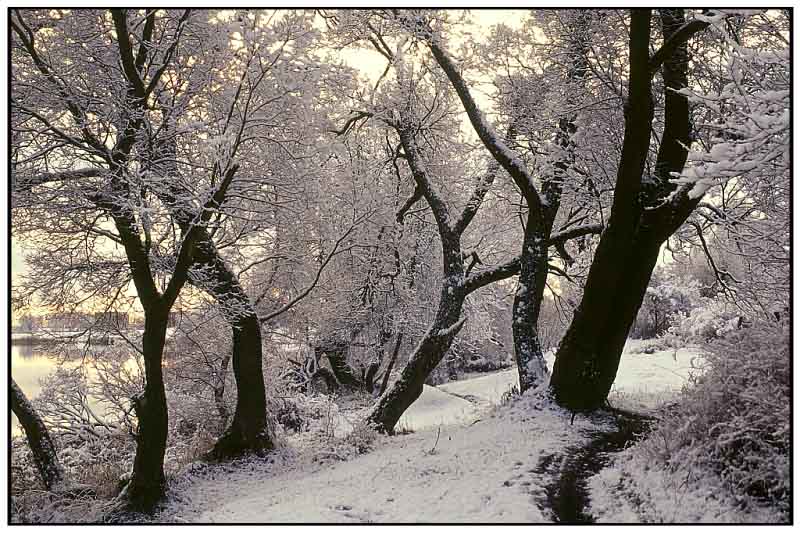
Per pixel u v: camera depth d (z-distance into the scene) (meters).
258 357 13.06
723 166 6.27
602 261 11.53
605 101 13.30
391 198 19.69
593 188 13.49
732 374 7.34
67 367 13.70
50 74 9.98
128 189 9.92
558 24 13.88
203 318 15.02
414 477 8.94
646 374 20.09
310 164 12.59
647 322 31.78
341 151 12.42
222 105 11.02
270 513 7.80
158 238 11.86
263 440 12.82
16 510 10.26
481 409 18.23
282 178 12.27
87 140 10.35
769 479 6.41
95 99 10.52
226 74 11.06
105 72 10.97
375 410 14.41
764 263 12.44
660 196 11.12
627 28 12.96
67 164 10.94
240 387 12.93
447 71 13.97
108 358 14.38
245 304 12.86
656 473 7.49
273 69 10.36
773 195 11.88
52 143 10.58
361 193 16.56
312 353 21.73
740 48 7.19
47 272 12.04
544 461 8.91
